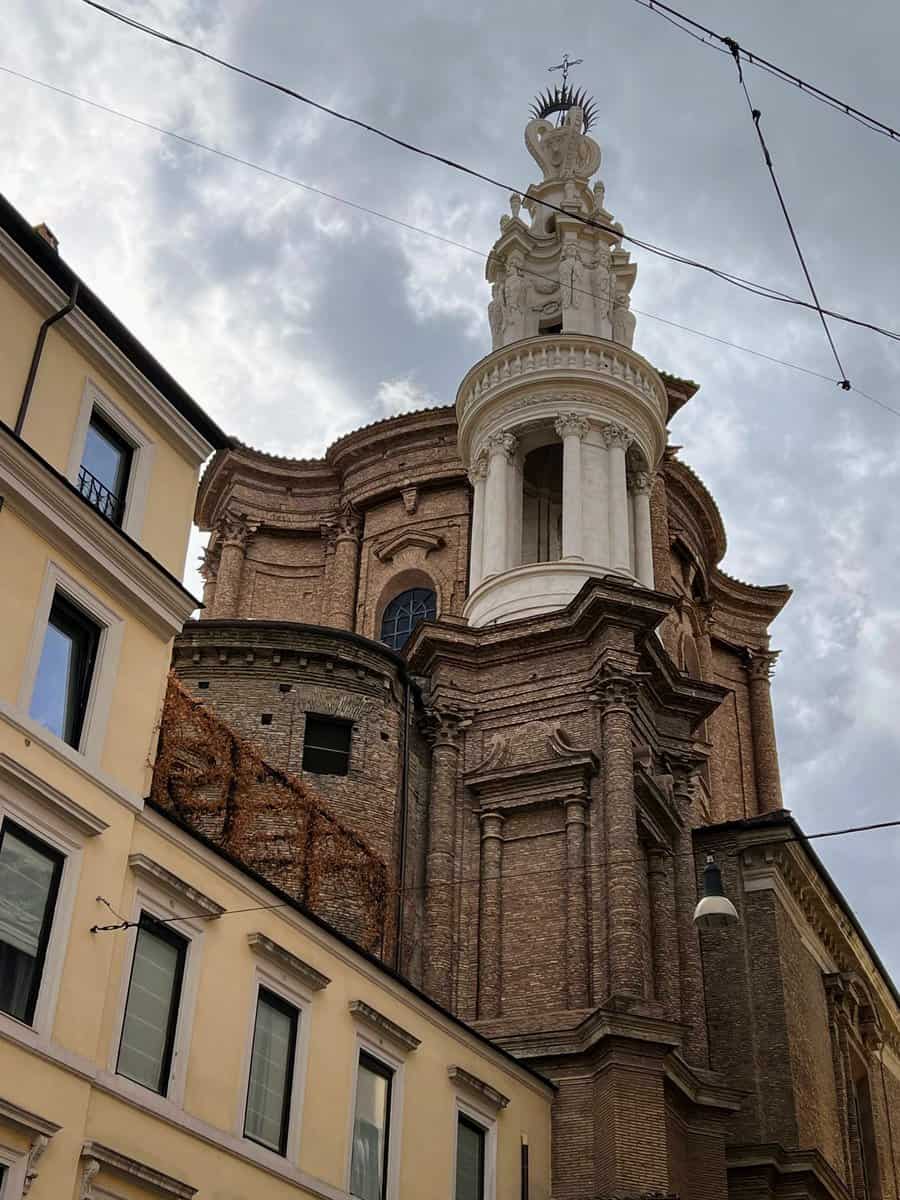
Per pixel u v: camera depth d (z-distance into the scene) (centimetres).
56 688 2245
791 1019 4075
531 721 4012
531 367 4753
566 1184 3166
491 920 3731
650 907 3884
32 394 2338
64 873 2122
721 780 5931
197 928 2327
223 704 3825
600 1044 3291
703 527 6059
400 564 5347
